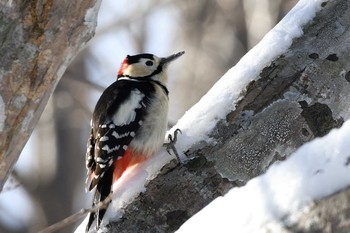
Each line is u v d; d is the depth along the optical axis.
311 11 9.07
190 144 8.84
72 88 22.20
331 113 8.77
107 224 8.78
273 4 22.72
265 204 5.89
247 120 8.77
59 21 8.05
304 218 5.59
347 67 8.83
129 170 9.17
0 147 8.20
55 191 23.52
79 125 23.08
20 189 23.03
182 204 8.66
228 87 8.97
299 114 8.73
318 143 5.94
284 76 8.84
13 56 8.05
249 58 9.05
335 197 5.52
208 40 24.36
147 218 8.70
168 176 8.77
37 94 8.20
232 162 8.68
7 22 8.02
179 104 23.61
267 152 8.68
